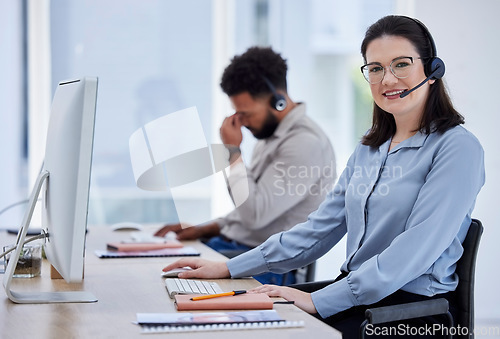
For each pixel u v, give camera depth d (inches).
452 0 151.3
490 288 152.9
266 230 107.3
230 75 109.7
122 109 161.2
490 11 151.2
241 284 72.1
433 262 66.6
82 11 158.9
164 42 161.6
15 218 158.1
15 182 158.7
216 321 54.4
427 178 69.0
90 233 112.8
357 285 66.2
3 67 153.4
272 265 77.1
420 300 68.1
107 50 160.1
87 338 50.4
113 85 160.6
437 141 70.4
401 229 70.5
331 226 79.0
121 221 161.5
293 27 162.4
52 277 73.7
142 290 68.2
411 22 72.3
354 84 162.9
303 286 77.2
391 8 162.9
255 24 162.6
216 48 162.9
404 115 73.7
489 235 152.7
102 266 82.4
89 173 57.3
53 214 61.6
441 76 71.6
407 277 65.7
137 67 161.2
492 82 151.8
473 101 152.0
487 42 151.7
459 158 67.5
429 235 65.9
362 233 74.0
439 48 151.4
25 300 62.2
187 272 74.9
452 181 66.8
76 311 59.0
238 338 50.7
